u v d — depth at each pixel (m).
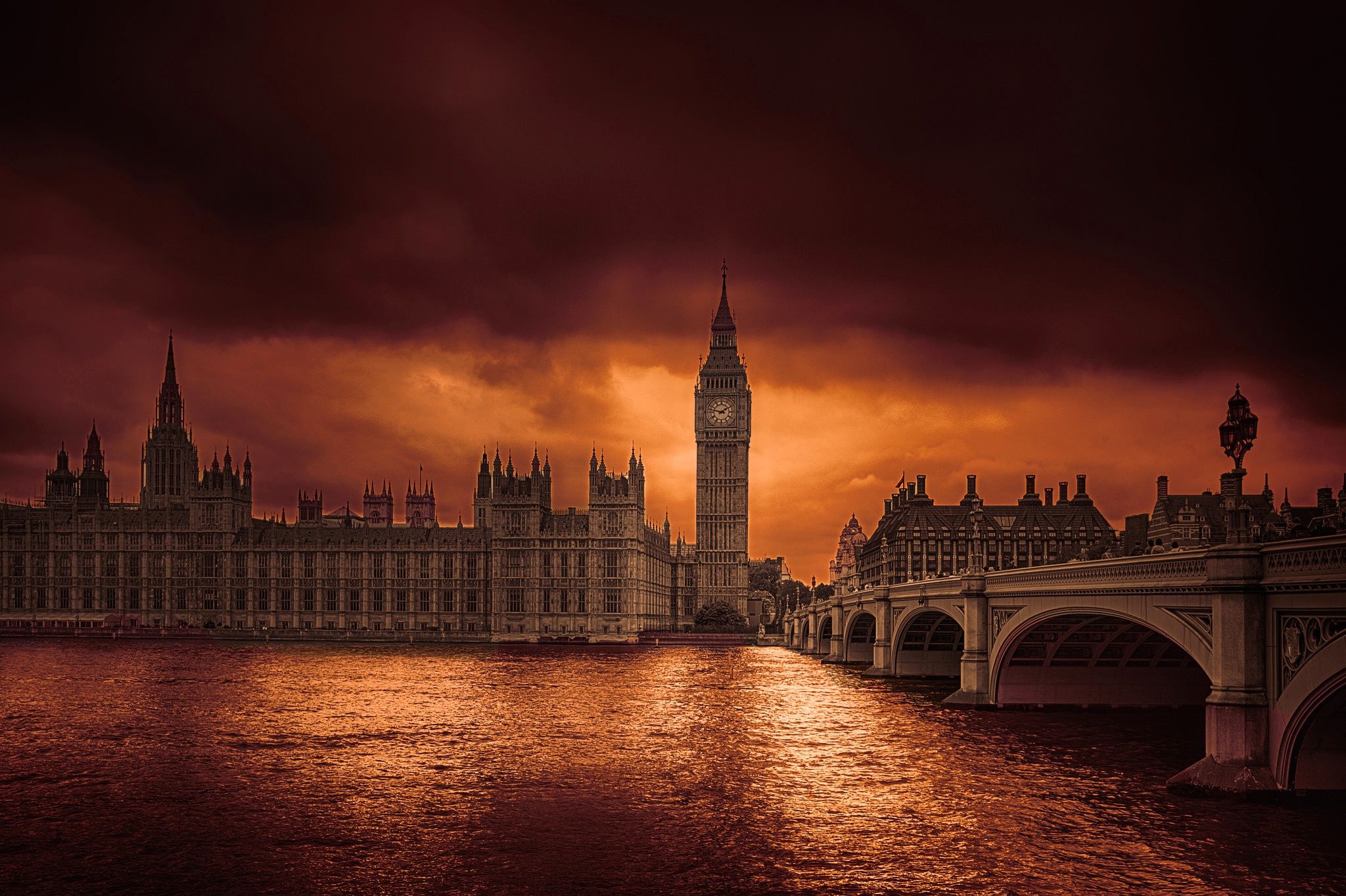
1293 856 47.59
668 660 193.12
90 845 55.28
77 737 88.25
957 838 54.34
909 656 140.50
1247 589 51.84
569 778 70.19
